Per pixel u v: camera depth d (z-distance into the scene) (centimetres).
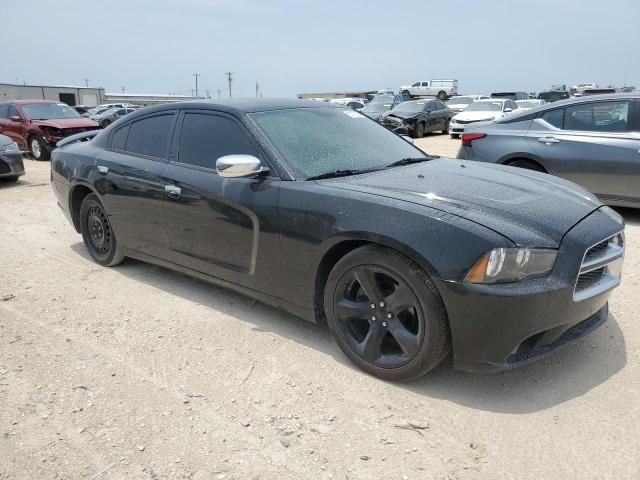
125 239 462
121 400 290
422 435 258
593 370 310
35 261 532
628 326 362
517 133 680
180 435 260
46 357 336
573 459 239
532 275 263
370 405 282
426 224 273
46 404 287
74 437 260
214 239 374
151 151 431
